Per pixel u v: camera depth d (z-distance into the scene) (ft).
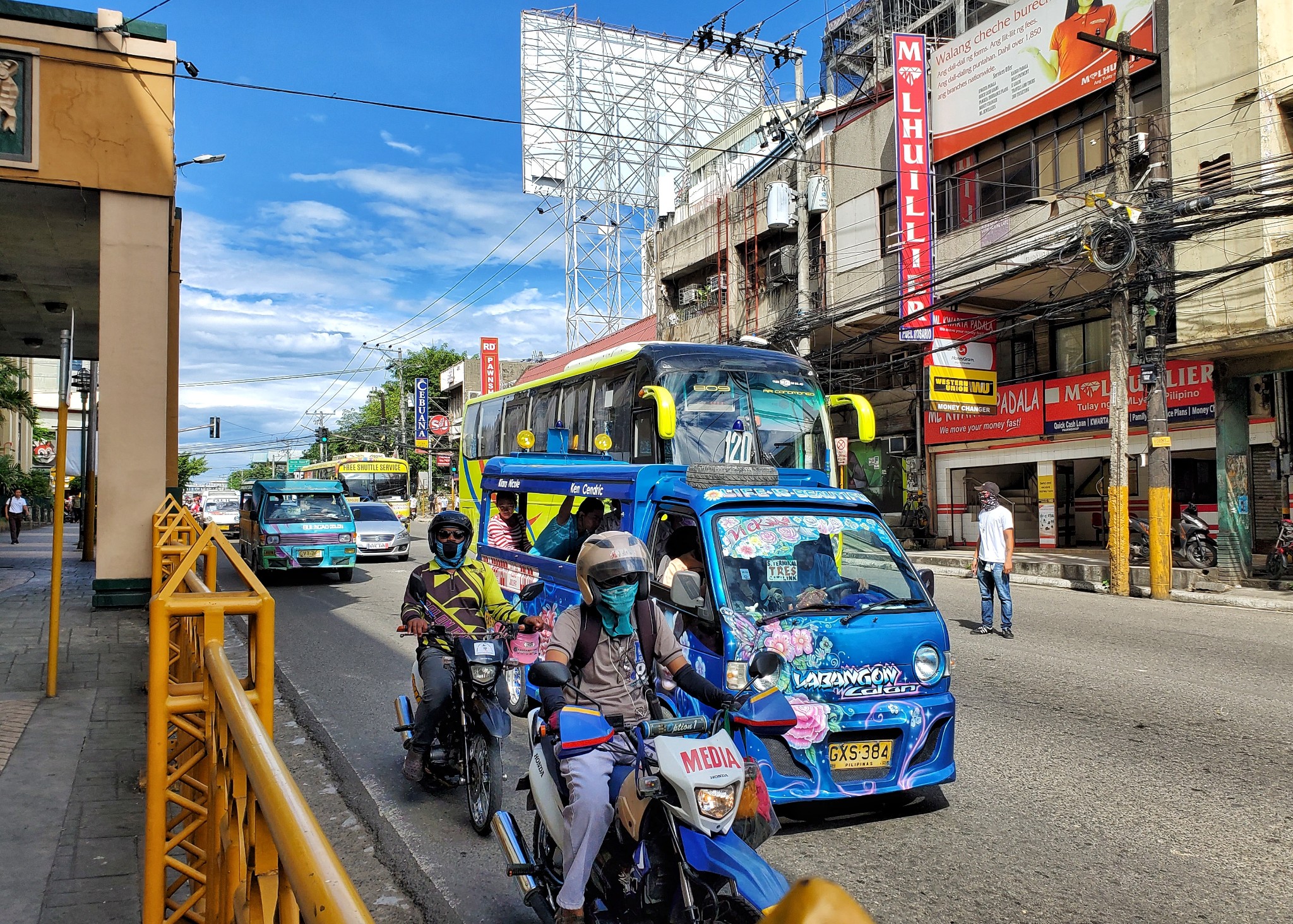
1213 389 52.39
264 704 9.17
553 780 12.21
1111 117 54.80
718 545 17.94
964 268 63.62
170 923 10.39
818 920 2.96
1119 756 20.76
